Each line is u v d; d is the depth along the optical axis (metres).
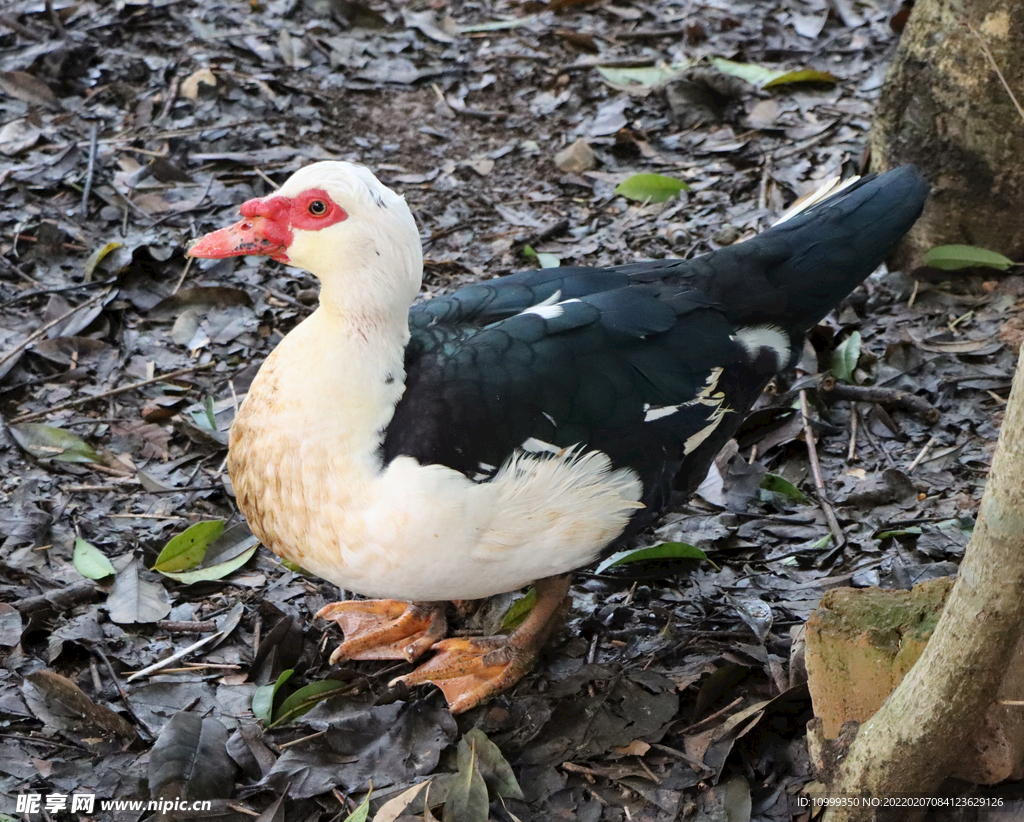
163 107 5.27
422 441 2.53
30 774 2.62
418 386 2.59
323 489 2.56
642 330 2.76
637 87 5.55
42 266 4.39
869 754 2.25
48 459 3.56
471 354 2.64
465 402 2.56
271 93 5.39
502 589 2.77
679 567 3.26
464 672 2.90
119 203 4.67
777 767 2.61
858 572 3.17
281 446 2.58
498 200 4.89
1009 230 4.18
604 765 2.63
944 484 3.48
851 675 2.47
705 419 2.82
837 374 3.91
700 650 2.94
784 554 3.28
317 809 2.57
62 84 5.38
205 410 3.71
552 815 2.52
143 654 2.97
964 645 2.04
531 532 2.60
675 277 2.96
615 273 3.02
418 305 3.00
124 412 3.81
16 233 4.48
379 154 5.14
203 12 5.93
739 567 3.26
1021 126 3.98
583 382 2.67
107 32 5.69
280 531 2.67
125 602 3.08
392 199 2.56
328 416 2.53
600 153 5.18
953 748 2.18
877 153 4.44
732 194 4.84
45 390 3.87
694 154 5.13
